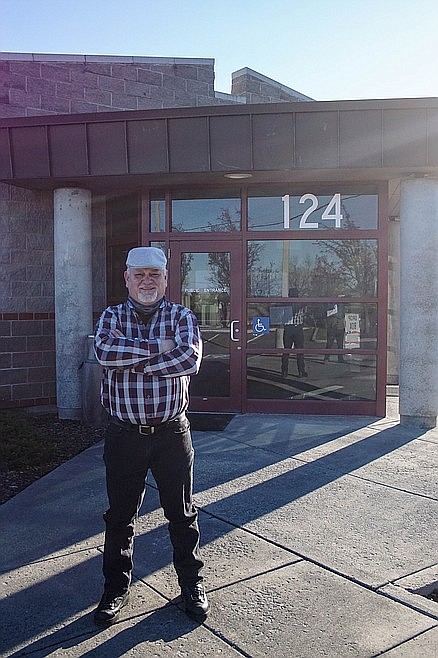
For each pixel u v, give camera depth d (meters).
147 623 3.54
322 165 8.05
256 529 4.85
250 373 9.18
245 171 8.23
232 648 3.29
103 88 10.91
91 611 3.67
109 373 3.58
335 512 5.21
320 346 9.09
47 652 3.27
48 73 10.45
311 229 9.05
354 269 9.02
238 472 6.29
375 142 7.90
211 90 12.00
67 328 8.97
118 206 10.57
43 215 10.25
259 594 3.84
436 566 4.22
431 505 5.38
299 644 3.32
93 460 6.81
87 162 8.45
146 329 3.62
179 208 9.26
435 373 8.30
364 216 8.98
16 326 10.03
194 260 9.23
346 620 3.54
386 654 3.21
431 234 8.27
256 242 9.14
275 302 9.12
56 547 4.56
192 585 3.66
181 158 8.27
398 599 3.77
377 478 6.10
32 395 10.18
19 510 5.30
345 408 9.02
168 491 3.65
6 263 9.95
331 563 4.26
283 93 13.62
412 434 7.90
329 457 6.83
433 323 8.27
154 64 11.41
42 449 6.88
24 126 8.49
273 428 8.20
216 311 9.20
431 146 7.79
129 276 3.62
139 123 8.27
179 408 3.62
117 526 3.63
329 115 7.92
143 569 4.20
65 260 8.98
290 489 5.78
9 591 3.91
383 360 8.95
